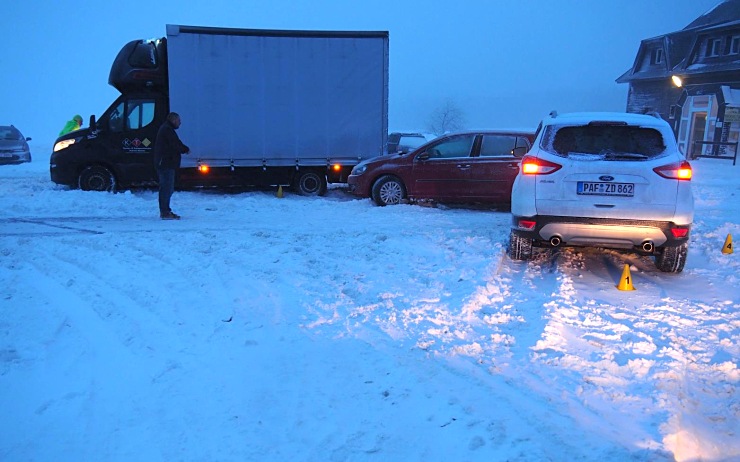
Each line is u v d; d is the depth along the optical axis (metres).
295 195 14.49
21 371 4.54
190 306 5.91
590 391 4.21
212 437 3.66
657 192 6.88
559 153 7.19
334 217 11.28
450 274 7.06
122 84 13.73
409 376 4.41
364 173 12.82
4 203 11.95
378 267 7.39
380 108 14.04
